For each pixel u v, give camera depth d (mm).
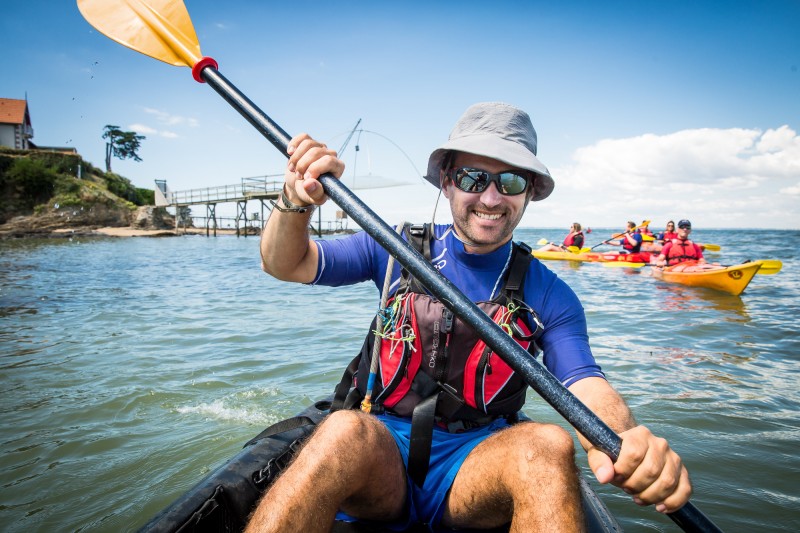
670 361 4703
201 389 3932
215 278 11344
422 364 1737
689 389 3922
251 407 3596
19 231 34125
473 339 1697
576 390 1613
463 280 1887
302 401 3703
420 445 1660
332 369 4402
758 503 2447
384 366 1772
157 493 2566
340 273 1950
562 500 1284
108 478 2697
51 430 3232
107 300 8109
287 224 1693
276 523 1282
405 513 1716
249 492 1764
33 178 35656
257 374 4277
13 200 35562
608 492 2611
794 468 2752
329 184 1557
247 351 4984
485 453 1542
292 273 1845
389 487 1595
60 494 2557
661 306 7777
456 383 1722
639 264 13953
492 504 1540
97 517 2383
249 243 28547
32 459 2881
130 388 3934
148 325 6211
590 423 1251
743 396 3777
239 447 3016
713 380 4145
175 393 3848
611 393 1535
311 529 1314
